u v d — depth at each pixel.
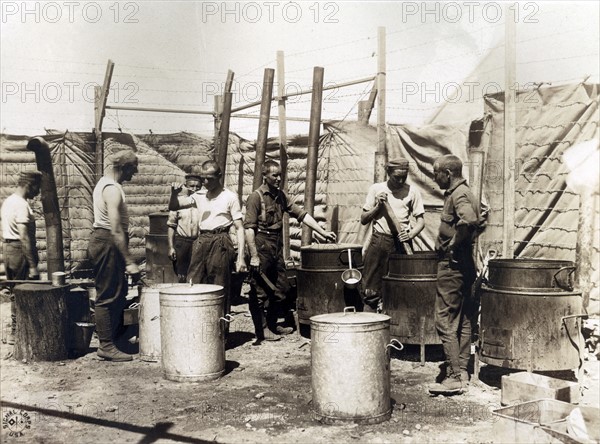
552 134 6.48
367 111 8.47
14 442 3.77
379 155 7.54
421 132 7.61
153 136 9.49
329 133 8.93
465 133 7.18
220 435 3.84
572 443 3.28
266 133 8.47
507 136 6.16
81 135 9.05
